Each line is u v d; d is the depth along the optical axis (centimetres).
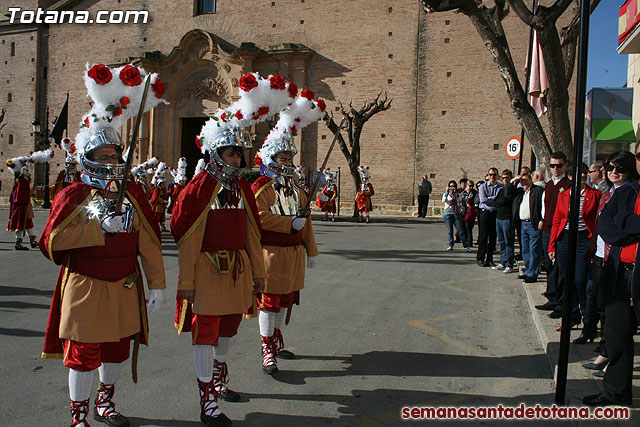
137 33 3297
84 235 316
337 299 756
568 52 1066
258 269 411
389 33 2755
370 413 391
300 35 2905
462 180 1440
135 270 351
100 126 338
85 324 314
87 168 330
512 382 456
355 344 553
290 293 490
